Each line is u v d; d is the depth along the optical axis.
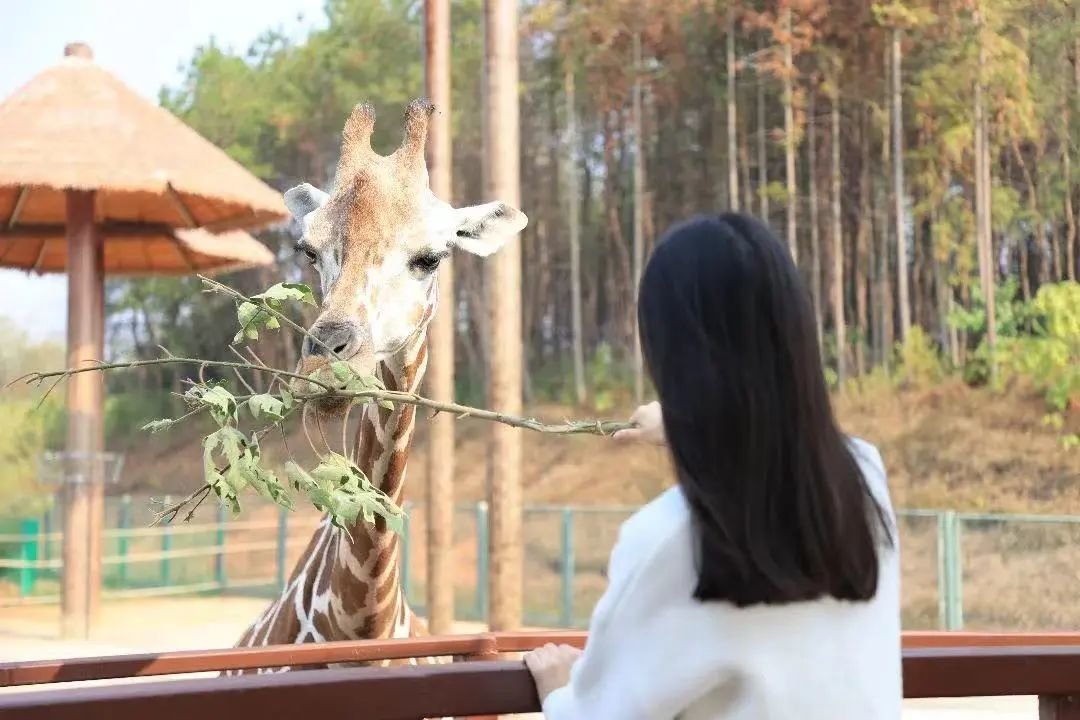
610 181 25.89
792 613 1.19
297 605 3.13
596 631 1.24
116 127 10.35
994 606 11.52
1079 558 11.77
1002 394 17.50
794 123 22.47
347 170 3.07
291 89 29.81
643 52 24.52
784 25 21.62
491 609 6.95
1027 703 7.20
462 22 27.14
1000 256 19.67
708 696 1.21
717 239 1.22
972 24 18.81
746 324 1.19
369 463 2.87
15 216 11.25
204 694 1.31
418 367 3.01
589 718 1.24
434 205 3.05
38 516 18.56
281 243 30.09
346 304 2.77
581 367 24.05
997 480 16.03
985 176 18.44
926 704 7.23
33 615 12.58
